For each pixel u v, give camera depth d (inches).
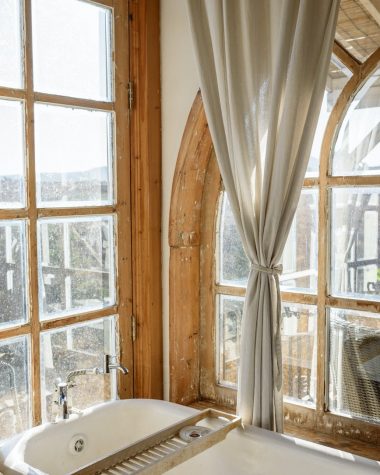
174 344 103.7
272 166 80.7
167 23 99.3
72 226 92.7
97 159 96.3
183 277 104.3
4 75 82.7
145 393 103.4
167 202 102.1
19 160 85.0
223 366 107.0
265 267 83.7
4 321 84.0
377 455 84.1
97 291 97.4
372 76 84.7
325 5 75.0
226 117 85.4
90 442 89.3
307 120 77.8
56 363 91.4
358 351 89.0
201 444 76.3
